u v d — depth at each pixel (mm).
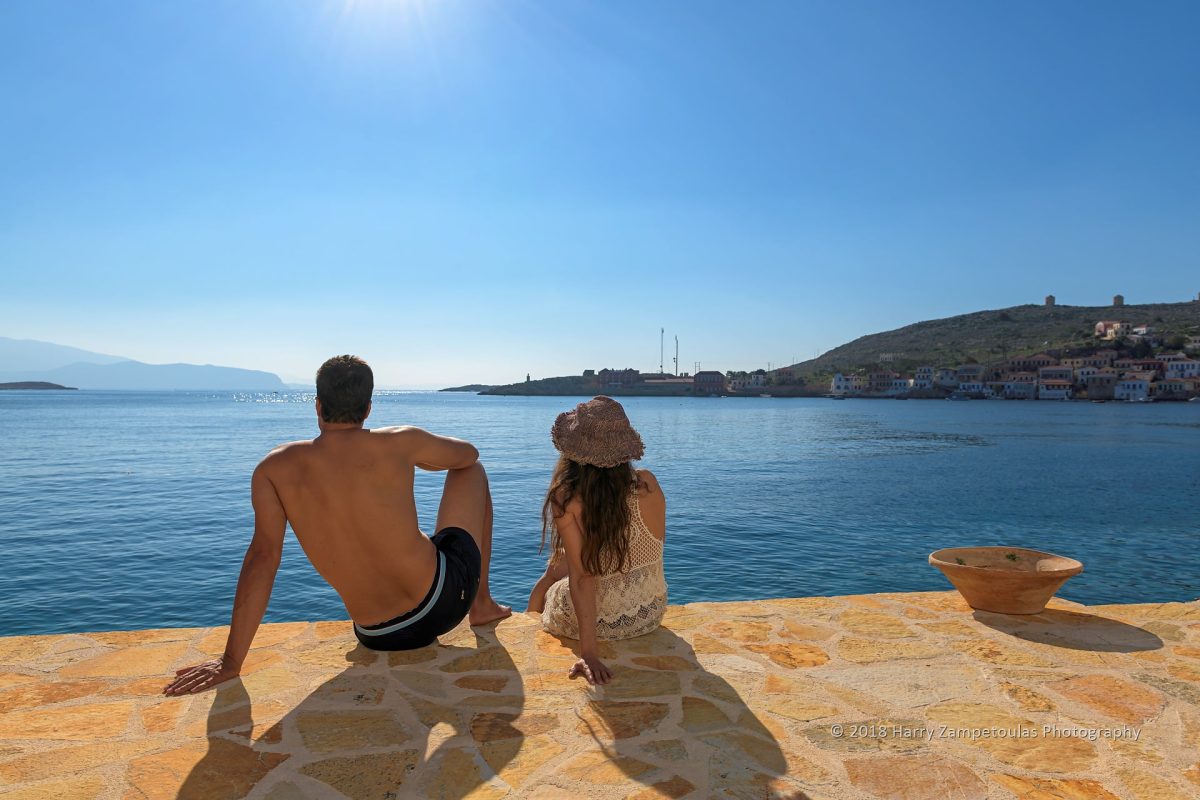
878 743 2633
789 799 2227
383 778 2326
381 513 3102
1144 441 51969
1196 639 3869
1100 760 2523
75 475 26562
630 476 3463
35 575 12125
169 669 3303
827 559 14359
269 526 3109
